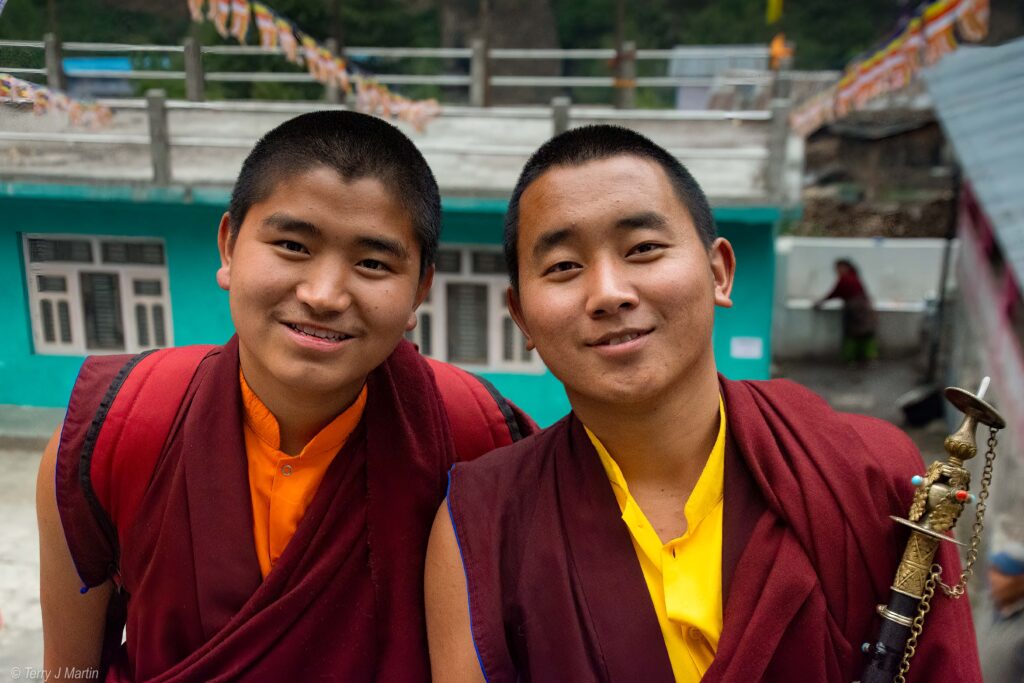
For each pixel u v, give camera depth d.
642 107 18.41
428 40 19.00
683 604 1.44
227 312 3.09
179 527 1.66
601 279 1.41
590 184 1.45
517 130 7.39
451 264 6.74
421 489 1.77
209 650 1.62
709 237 1.60
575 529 1.52
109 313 2.16
